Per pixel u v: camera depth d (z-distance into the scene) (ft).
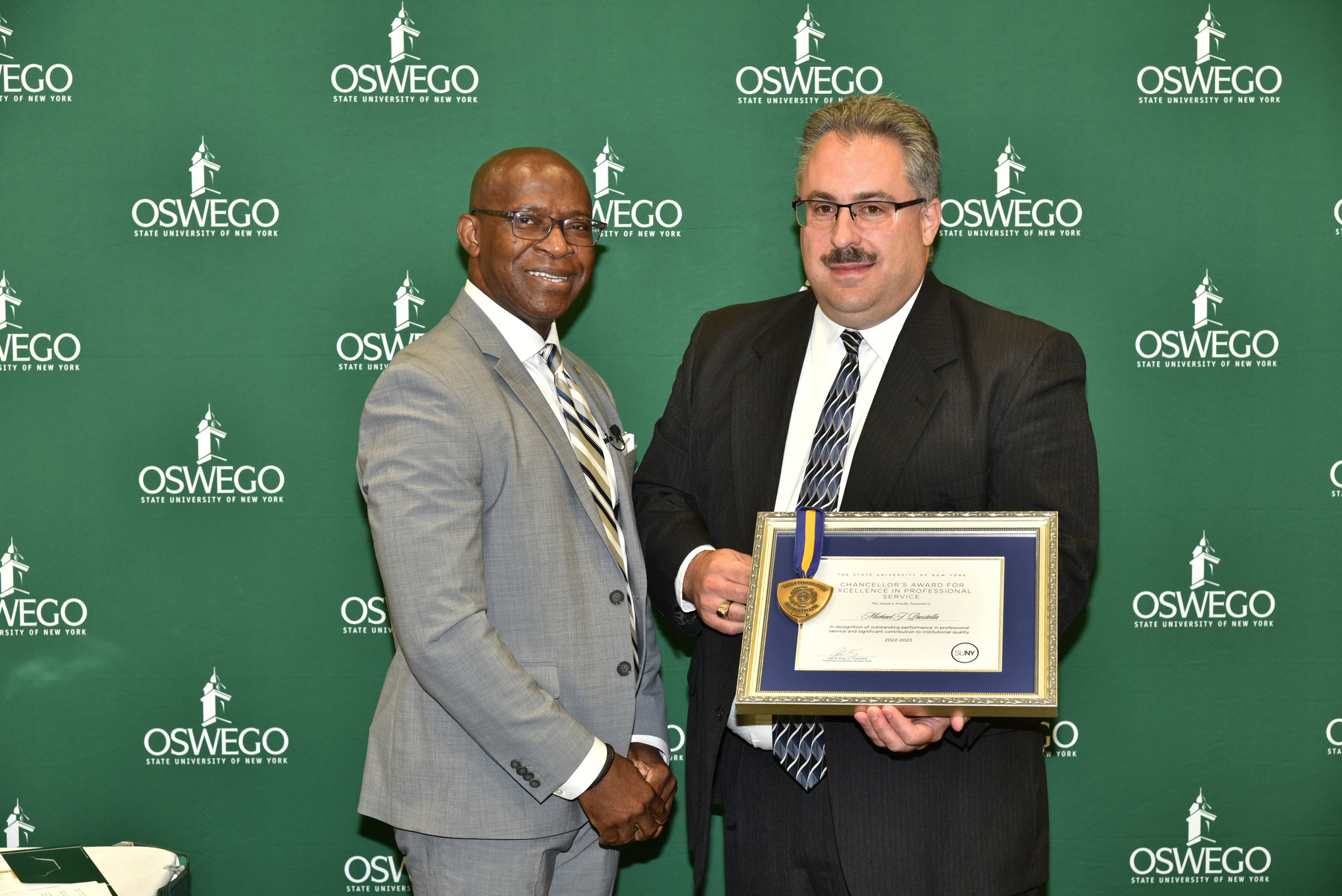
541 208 5.80
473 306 5.94
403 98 8.00
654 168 8.08
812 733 5.45
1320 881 8.24
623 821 5.37
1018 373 5.34
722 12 8.02
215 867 8.18
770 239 8.10
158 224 7.98
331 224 8.03
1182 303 8.11
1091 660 8.27
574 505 5.74
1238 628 8.21
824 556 5.00
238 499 8.09
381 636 8.19
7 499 7.98
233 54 7.95
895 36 8.03
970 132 8.06
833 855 5.53
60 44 7.88
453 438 5.34
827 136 5.52
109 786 8.11
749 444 5.77
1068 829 8.30
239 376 8.05
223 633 8.13
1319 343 8.11
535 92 8.03
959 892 5.16
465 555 5.25
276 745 8.18
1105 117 8.05
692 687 6.09
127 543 8.06
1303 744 8.22
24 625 8.02
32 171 7.91
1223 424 8.14
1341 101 8.04
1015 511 5.05
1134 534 8.20
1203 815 8.27
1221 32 8.00
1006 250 8.11
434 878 5.57
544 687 5.42
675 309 8.14
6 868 6.48
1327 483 8.13
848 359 5.69
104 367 8.00
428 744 5.56
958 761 5.28
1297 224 8.08
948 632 4.74
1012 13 8.02
